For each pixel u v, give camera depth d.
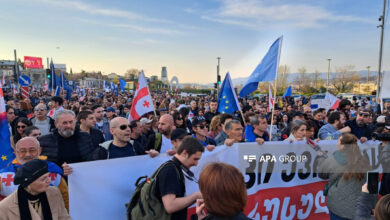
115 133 3.23
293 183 3.39
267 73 4.83
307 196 3.45
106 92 37.12
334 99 12.57
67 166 2.64
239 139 3.91
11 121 6.25
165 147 4.17
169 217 2.26
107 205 2.78
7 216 2.17
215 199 1.45
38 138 3.45
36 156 2.76
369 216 2.65
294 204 3.43
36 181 2.17
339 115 4.80
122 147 3.32
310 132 4.27
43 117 6.02
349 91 54.00
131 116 5.29
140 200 2.29
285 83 56.41
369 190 2.72
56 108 8.01
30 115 8.10
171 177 2.21
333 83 55.44
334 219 2.96
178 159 2.33
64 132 3.35
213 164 1.59
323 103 12.26
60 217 2.42
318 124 6.59
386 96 7.23
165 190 2.16
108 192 2.78
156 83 89.12
